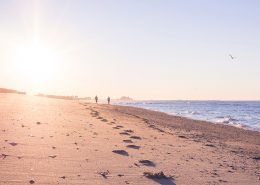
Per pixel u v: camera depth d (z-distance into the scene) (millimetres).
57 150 13289
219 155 17156
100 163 11992
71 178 9914
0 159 11211
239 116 80750
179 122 43188
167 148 17094
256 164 15820
